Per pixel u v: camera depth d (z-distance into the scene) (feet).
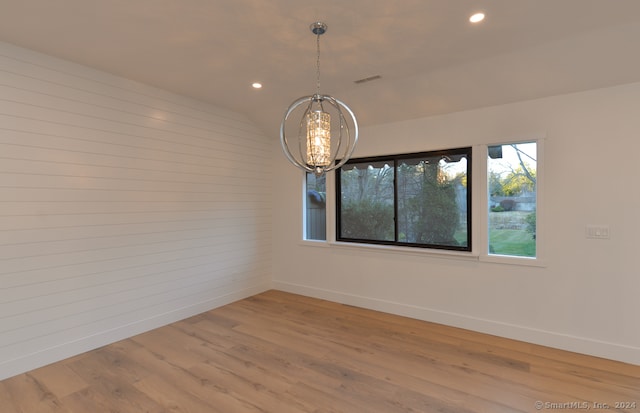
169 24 7.80
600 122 9.57
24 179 9.09
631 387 8.13
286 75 10.88
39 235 9.36
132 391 8.17
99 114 10.63
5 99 8.78
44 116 9.47
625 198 9.29
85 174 10.32
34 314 9.25
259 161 16.55
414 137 12.87
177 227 12.91
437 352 10.10
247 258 15.92
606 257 9.55
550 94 10.16
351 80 11.25
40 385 8.43
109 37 8.46
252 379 8.70
